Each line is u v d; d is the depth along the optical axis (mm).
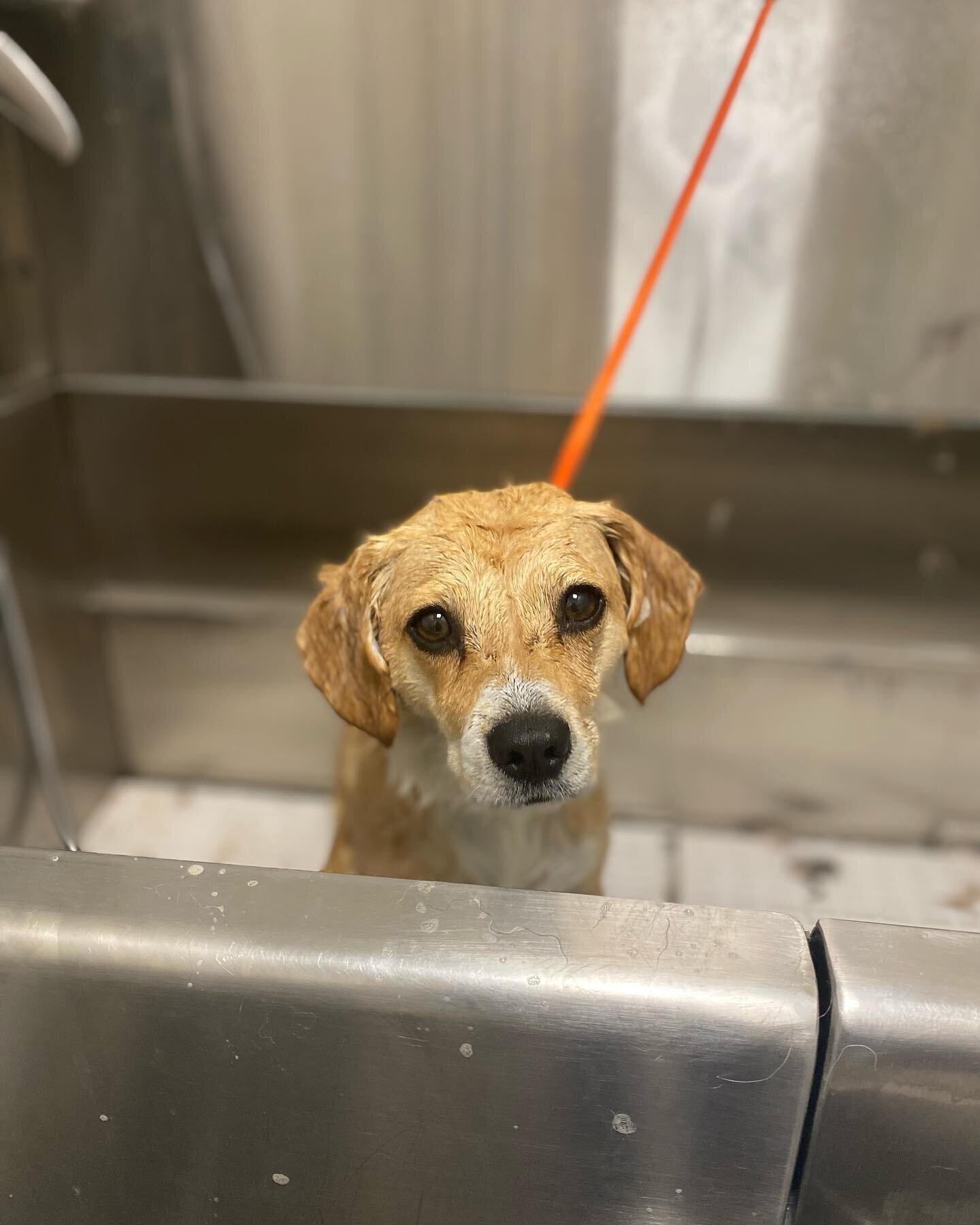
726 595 1497
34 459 1398
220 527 1528
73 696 1499
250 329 1401
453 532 705
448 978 405
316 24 1213
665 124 1233
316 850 1437
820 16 1163
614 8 1179
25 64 986
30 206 1343
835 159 1230
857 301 1304
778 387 1362
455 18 1197
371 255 1344
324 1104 431
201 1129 447
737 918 429
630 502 1457
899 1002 386
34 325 1412
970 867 1400
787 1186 420
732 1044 390
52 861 463
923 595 1451
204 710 1592
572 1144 422
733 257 1296
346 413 1440
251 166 1301
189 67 1246
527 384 1401
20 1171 473
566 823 895
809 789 1479
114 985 420
